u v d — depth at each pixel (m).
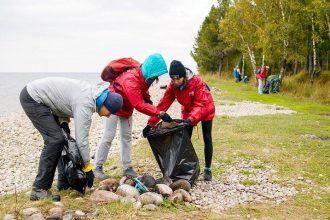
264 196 6.14
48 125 5.49
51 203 5.34
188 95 6.46
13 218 4.81
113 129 6.78
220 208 5.59
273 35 28.20
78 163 5.61
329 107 19.95
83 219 4.91
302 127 12.70
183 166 6.37
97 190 5.70
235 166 7.84
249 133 11.34
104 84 5.61
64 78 5.62
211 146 6.76
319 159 8.46
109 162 8.52
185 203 5.61
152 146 6.53
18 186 7.54
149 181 6.05
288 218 5.29
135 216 5.00
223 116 15.12
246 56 39.91
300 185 6.69
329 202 5.92
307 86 26.44
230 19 34.50
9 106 32.09
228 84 37.16
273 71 37.34
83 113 5.39
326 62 33.03
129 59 6.51
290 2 27.22
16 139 13.62
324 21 25.77
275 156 8.61
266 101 22.58
